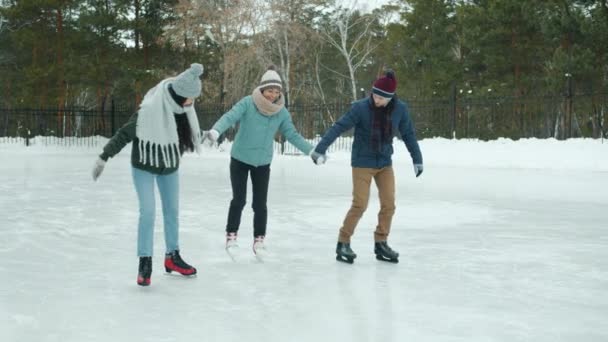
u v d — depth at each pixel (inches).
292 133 231.9
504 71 1385.3
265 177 231.1
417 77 1598.2
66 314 157.6
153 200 191.2
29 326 147.5
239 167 230.1
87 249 247.4
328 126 1140.5
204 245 259.3
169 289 185.2
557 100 894.4
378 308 164.2
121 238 272.7
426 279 198.5
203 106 1203.2
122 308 163.6
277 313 159.3
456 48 1579.7
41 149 1202.0
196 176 643.5
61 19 1411.2
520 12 1268.5
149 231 189.8
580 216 347.6
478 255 238.5
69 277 199.5
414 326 148.5
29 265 217.0
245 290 183.9
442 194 465.7
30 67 1414.9
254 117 225.3
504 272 208.8
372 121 220.4
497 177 623.8
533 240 271.6
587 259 230.2
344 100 1968.5
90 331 143.8
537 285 190.9
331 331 144.5
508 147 845.8
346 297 175.8
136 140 190.1
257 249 228.4
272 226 311.3
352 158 225.1
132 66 1400.1
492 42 1336.1
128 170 722.8
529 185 539.5
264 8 1451.8
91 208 372.8
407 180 591.5
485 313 160.1
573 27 1079.6
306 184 550.9
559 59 1096.2
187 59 1481.3
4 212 352.8
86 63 1385.3
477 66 1483.8
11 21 1450.5
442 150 893.2
